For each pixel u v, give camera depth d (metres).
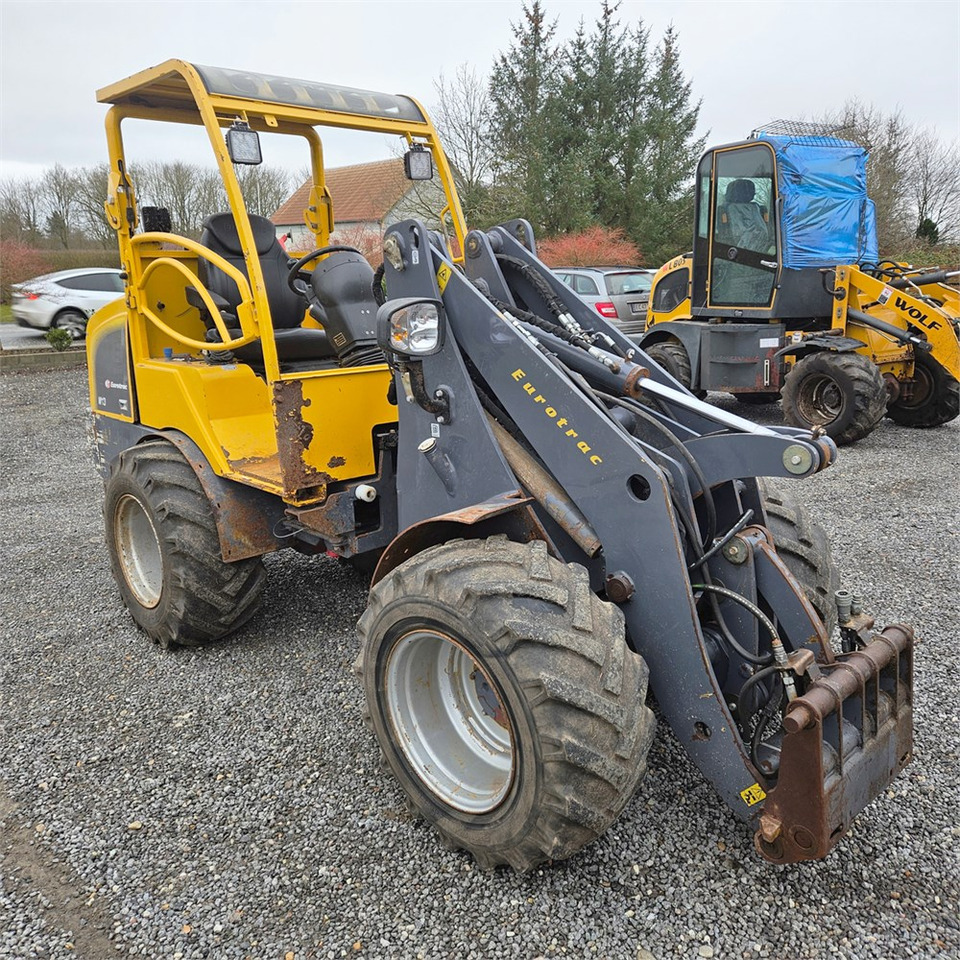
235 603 3.52
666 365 8.33
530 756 1.99
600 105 22.05
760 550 2.34
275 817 2.54
